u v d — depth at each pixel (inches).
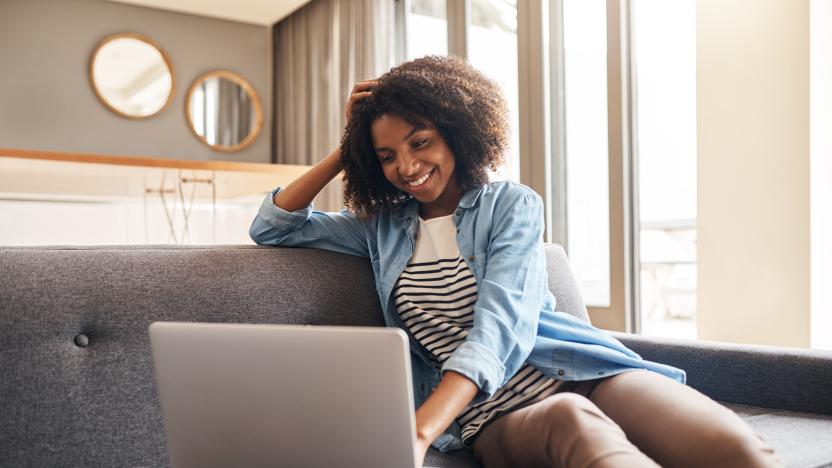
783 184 86.8
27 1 191.5
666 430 37.6
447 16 143.3
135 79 203.0
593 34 117.0
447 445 47.1
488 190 50.8
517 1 121.6
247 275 48.5
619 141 106.3
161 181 163.2
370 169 52.6
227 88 213.9
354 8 172.2
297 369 31.1
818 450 42.9
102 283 43.2
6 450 38.3
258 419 32.6
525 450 38.3
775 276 87.6
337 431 31.4
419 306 49.1
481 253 48.1
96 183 166.1
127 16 202.2
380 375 30.1
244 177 157.1
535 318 44.4
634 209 108.7
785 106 86.5
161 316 44.4
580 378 45.6
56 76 194.4
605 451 33.2
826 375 50.8
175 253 47.2
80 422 40.7
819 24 84.3
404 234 52.2
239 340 31.9
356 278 53.5
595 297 118.6
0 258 41.1
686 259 162.9
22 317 40.0
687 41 131.1
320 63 188.9
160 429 43.4
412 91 48.2
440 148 49.3
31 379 39.6
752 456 34.1
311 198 53.9
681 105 137.3
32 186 171.6
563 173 122.2
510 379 45.8
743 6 90.0
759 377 54.0
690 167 141.9
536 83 119.0
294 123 205.3
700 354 57.1
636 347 60.6
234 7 203.8
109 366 42.2
